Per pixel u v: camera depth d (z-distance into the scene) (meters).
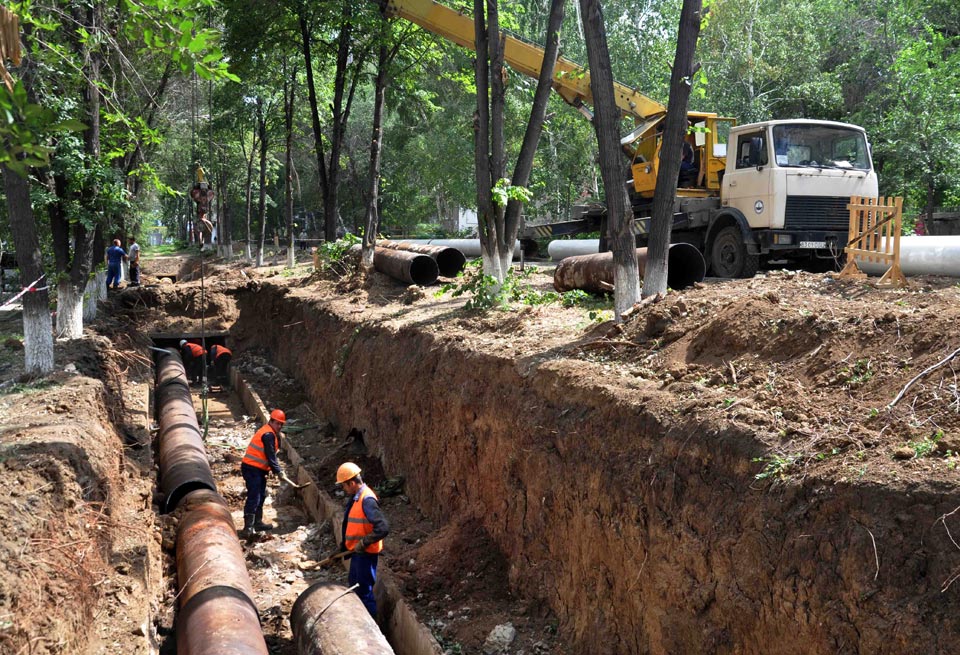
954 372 5.16
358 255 18.81
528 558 7.64
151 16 5.32
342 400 13.94
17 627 4.62
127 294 21.09
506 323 10.48
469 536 8.53
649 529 5.84
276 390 17.36
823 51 28.38
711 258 13.73
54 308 18.64
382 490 10.87
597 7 9.09
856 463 4.66
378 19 18.09
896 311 6.29
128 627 5.98
